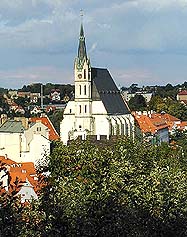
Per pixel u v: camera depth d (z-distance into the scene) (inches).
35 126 5570.9
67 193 1226.0
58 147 1710.1
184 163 2330.2
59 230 1106.7
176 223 1373.0
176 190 1455.5
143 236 1255.5
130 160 1748.3
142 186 1386.6
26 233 988.6
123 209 1221.1
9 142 5403.5
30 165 3850.9
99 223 1164.5
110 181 1349.7
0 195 850.1
